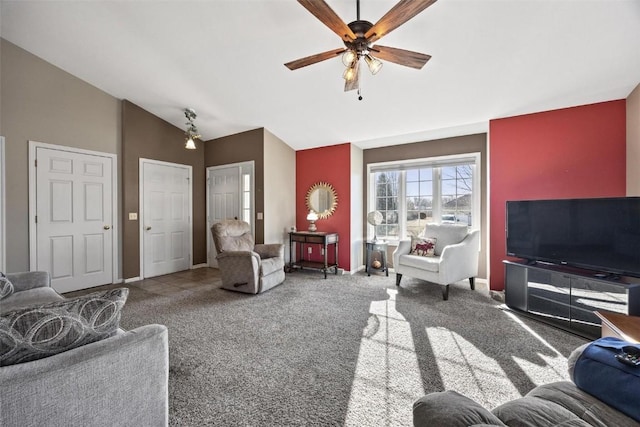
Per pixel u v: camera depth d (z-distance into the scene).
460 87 2.84
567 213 2.47
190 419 1.37
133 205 4.08
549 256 2.59
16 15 2.61
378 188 4.84
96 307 1.04
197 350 2.05
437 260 3.36
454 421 0.75
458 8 1.97
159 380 1.15
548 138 3.07
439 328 2.42
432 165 4.28
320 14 1.57
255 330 2.39
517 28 2.08
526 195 3.17
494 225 3.35
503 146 3.31
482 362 1.89
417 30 2.18
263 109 3.83
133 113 4.07
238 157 4.68
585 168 2.89
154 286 3.78
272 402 1.50
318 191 4.86
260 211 4.41
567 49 2.20
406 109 3.36
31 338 0.88
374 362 1.89
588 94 2.72
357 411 1.43
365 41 1.78
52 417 0.87
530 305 2.65
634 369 0.91
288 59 2.77
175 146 4.65
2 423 0.79
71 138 3.51
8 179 3.06
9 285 2.05
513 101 2.96
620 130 2.74
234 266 3.43
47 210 3.33
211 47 2.73
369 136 4.22
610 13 1.87
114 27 2.65
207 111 4.05
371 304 3.03
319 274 4.46
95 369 0.96
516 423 0.84
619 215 2.17
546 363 1.87
